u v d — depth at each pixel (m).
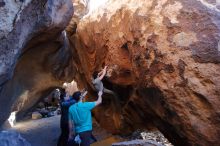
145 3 4.69
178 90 4.03
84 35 7.05
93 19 6.50
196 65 3.89
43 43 6.34
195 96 3.90
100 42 6.14
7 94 6.16
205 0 4.16
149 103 4.81
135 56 4.73
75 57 8.67
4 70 3.87
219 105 3.75
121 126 6.99
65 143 5.76
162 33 4.25
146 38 4.44
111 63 5.74
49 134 8.07
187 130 4.05
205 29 3.96
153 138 7.11
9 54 3.87
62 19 5.71
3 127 8.12
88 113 4.98
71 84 12.60
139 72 4.71
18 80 6.90
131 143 4.44
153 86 4.34
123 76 5.61
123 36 5.15
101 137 7.45
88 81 7.89
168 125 4.52
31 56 6.67
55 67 8.04
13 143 4.75
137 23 4.67
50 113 12.52
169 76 4.12
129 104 5.95
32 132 8.27
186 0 4.22
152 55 4.33
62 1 5.54
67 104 5.87
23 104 8.56
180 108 4.04
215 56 3.81
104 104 7.77
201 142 3.96
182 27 4.09
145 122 5.94
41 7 4.40
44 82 8.55
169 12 4.27
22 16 3.84
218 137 3.82
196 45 3.93
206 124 3.86
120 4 5.44
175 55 4.06
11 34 3.70
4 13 3.52
